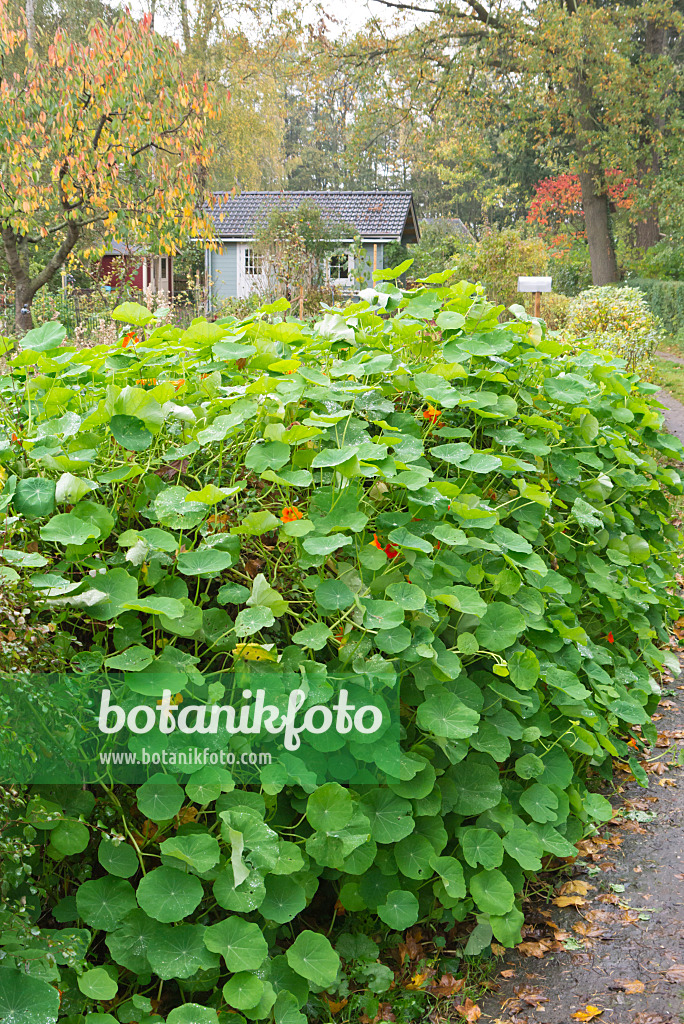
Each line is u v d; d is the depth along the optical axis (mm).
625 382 4320
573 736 2869
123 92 10500
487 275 17531
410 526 2654
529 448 3260
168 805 1918
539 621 2865
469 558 2895
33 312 13445
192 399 2863
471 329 3551
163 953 1850
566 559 3480
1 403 2834
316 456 2480
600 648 3328
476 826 2504
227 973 2018
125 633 2080
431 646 2406
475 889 2334
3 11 10812
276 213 17141
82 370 2869
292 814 2242
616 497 3955
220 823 2055
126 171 11289
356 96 23000
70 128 10320
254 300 14812
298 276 15000
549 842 2586
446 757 2465
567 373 3996
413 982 2268
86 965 1816
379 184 51469
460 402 2912
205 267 23625
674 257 23969
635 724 3562
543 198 33219
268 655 2107
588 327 11969
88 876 2014
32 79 10477
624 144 22562
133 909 1899
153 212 11664
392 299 3576
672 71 22875
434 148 26562
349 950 2277
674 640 4695
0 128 10180
